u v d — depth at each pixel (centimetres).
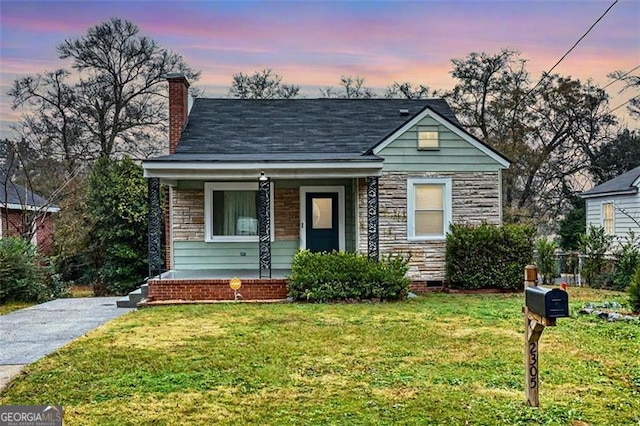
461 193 1312
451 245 1255
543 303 397
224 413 440
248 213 1384
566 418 417
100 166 1861
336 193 1394
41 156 2367
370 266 1112
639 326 770
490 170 1316
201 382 526
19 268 1259
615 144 2684
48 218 2127
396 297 1115
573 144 2686
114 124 2494
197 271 1349
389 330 771
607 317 833
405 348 658
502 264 1246
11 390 512
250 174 1160
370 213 1181
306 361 601
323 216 1394
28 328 874
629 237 1781
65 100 2412
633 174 2014
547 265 1598
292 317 895
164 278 1175
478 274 1238
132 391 501
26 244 1339
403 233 1295
